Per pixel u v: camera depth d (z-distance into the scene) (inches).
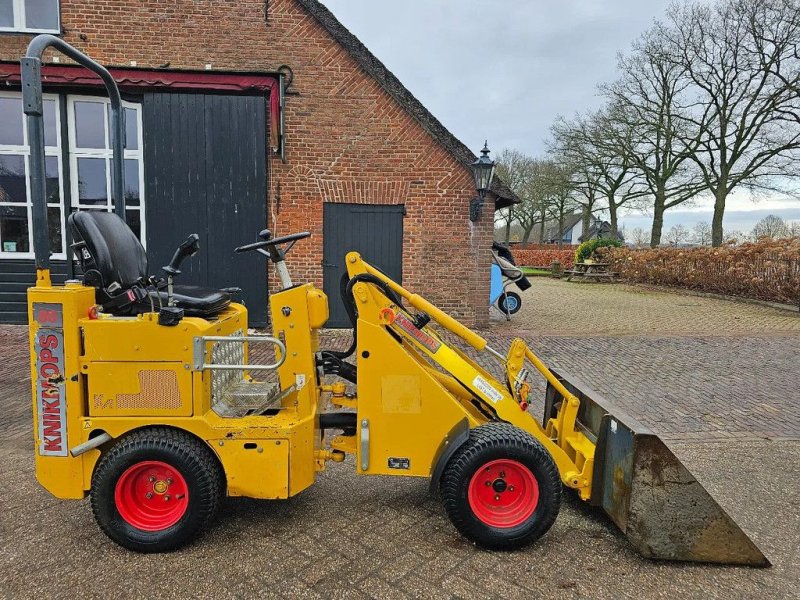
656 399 224.2
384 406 118.3
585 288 788.0
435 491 115.4
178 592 99.2
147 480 113.7
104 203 354.6
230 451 112.8
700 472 156.2
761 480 151.4
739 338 356.8
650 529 108.7
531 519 112.4
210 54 346.9
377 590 100.4
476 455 111.3
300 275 362.3
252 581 102.7
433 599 98.2
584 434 133.3
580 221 2281.0
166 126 344.8
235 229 354.6
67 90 340.2
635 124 938.7
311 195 359.3
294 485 115.4
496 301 460.8
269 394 130.6
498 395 122.8
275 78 341.7
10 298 356.8
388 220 366.6
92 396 111.5
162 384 111.4
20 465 155.7
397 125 359.6
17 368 260.7
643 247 953.5
